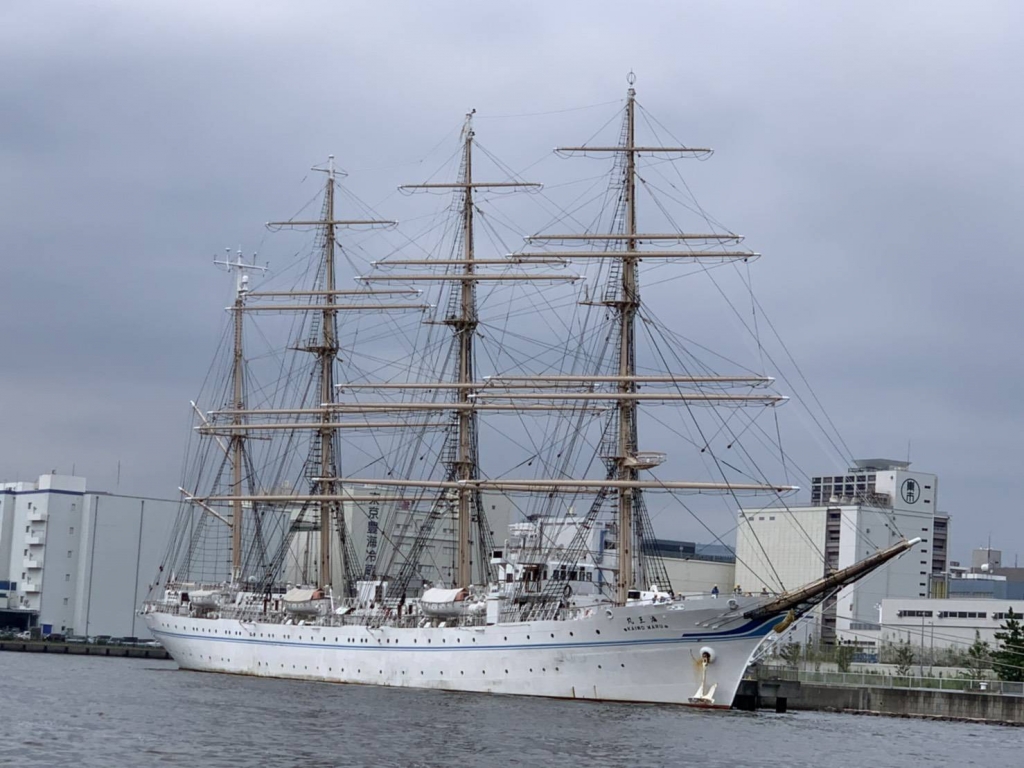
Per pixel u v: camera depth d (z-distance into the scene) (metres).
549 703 121.75
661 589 141.25
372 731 98.19
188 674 160.88
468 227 162.00
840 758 93.88
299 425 178.12
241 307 186.88
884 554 117.69
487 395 153.50
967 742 110.31
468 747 90.75
